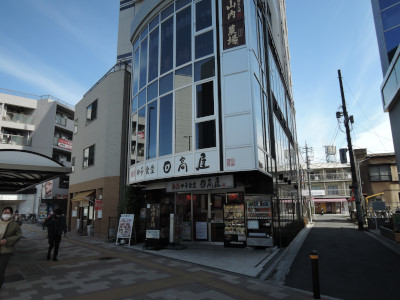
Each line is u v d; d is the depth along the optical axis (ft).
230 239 37.50
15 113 112.47
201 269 25.79
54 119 119.24
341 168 179.42
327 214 180.75
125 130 59.36
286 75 80.43
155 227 38.01
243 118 33.09
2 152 32.04
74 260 30.35
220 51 36.11
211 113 35.29
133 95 49.29
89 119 69.87
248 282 21.63
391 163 126.00
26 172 35.40
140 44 49.01
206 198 42.42
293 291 19.53
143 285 20.38
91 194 64.13
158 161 39.75
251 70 33.91
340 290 19.88
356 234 58.29
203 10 39.06
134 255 33.50
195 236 42.11
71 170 35.65
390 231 45.85
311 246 41.73
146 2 47.19
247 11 35.58
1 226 18.52
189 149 36.27
